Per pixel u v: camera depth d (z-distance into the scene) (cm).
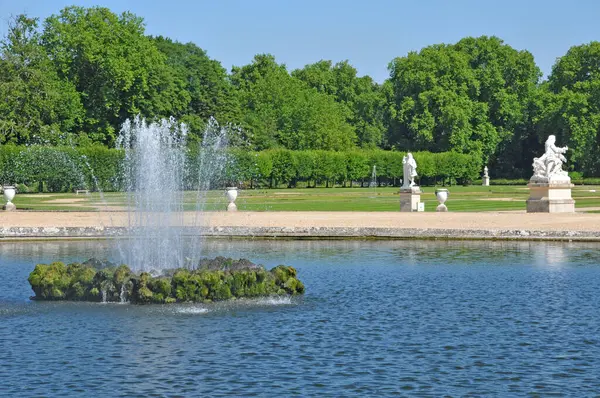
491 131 11744
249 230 3459
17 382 1296
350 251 2931
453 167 10944
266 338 1570
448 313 1778
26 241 3341
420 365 1380
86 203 5481
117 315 1802
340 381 1294
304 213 4300
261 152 9400
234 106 10769
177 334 1612
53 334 1623
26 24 8250
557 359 1412
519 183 11606
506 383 1283
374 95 13225
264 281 2014
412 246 3091
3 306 1919
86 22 8988
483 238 3297
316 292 2059
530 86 12569
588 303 1872
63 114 8512
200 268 2084
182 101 9938
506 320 1705
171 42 11062
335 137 11219
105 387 1271
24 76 8031
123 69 8719
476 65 12525
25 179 7475
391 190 8569
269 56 13162
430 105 11694
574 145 10894
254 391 1248
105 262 2145
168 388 1263
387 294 2017
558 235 3225
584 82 11244
